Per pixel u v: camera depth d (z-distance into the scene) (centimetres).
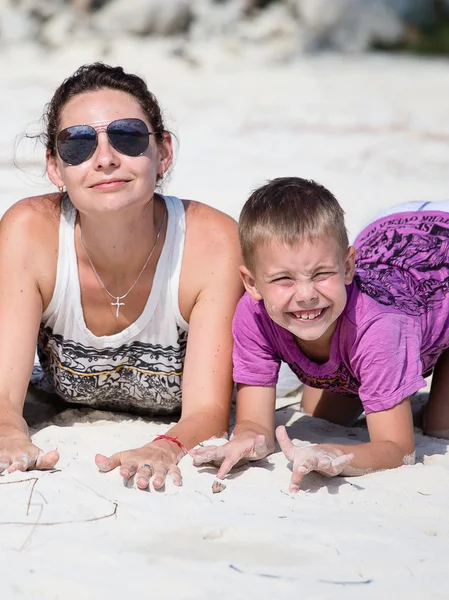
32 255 432
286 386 555
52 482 355
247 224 394
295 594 282
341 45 3331
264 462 403
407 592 287
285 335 417
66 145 403
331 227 382
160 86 2233
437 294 444
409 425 408
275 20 3050
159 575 290
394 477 386
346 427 487
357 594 284
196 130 1669
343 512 349
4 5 2759
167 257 437
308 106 1986
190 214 449
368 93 2253
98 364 457
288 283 385
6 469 372
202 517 333
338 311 390
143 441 422
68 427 438
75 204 411
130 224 414
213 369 435
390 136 1636
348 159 1425
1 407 412
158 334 450
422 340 434
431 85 2480
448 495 371
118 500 347
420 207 516
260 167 1357
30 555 300
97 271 432
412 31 3703
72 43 2648
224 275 443
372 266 463
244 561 305
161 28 2877
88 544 307
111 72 427
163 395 474
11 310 428
